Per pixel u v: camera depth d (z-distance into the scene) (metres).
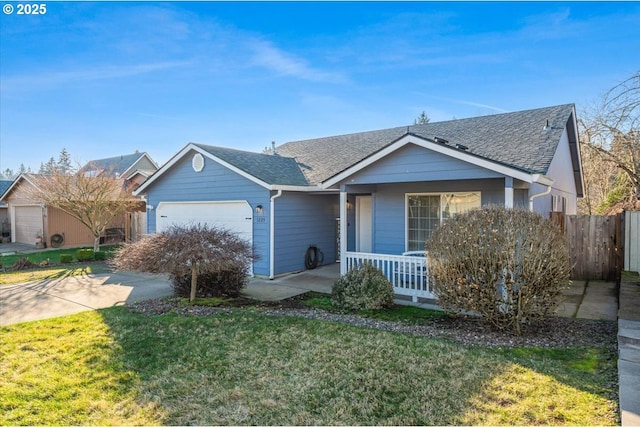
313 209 12.80
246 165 12.05
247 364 4.87
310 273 11.97
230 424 3.56
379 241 11.09
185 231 8.16
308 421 3.59
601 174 19.78
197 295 8.57
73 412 3.77
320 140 16.62
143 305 7.85
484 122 12.05
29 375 4.55
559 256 5.95
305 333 6.00
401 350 5.23
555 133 9.59
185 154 13.22
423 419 3.57
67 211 16.38
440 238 6.43
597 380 4.21
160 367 4.80
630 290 7.35
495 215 6.11
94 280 11.05
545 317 6.39
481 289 6.04
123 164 28.39
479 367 4.63
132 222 21.34
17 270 12.87
